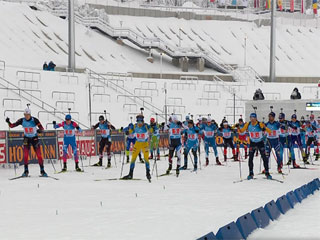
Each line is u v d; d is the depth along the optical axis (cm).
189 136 4650
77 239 1803
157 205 2583
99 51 14912
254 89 12606
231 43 18088
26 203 2666
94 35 16075
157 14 19362
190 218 2212
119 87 10544
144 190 3209
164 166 5222
